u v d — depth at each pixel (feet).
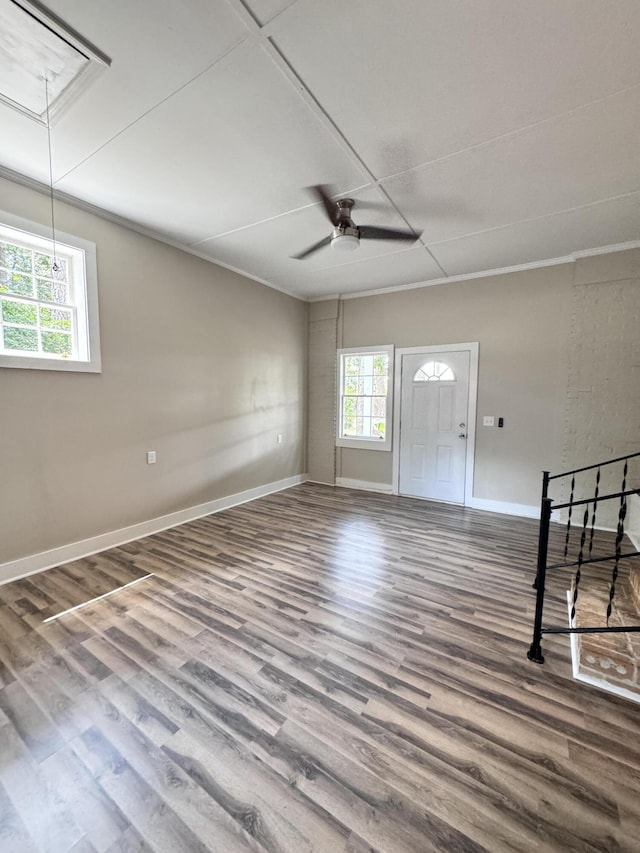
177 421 12.56
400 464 16.76
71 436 9.78
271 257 13.28
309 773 4.45
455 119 6.50
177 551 10.59
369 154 7.50
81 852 3.67
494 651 6.59
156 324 11.69
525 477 14.01
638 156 7.45
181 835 3.82
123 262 10.66
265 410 16.40
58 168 8.10
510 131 6.79
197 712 5.28
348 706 5.41
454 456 15.42
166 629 7.09
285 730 5.02
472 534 12.10
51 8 4.68
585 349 12.65
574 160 7.62
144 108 6.32
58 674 5.94
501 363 14.26
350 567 9.70
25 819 3.95
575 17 4.70
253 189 8.87
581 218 10.16
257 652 6.48
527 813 4.05
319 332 18.61
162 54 5.31
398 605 7.97
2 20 4.80
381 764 4.57
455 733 4.99
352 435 18.35
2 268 8.70
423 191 8.86
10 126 6.75
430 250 12.39
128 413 11.07
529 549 10.93
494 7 4.59
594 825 3.94
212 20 4.81
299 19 4.78
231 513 14.03
